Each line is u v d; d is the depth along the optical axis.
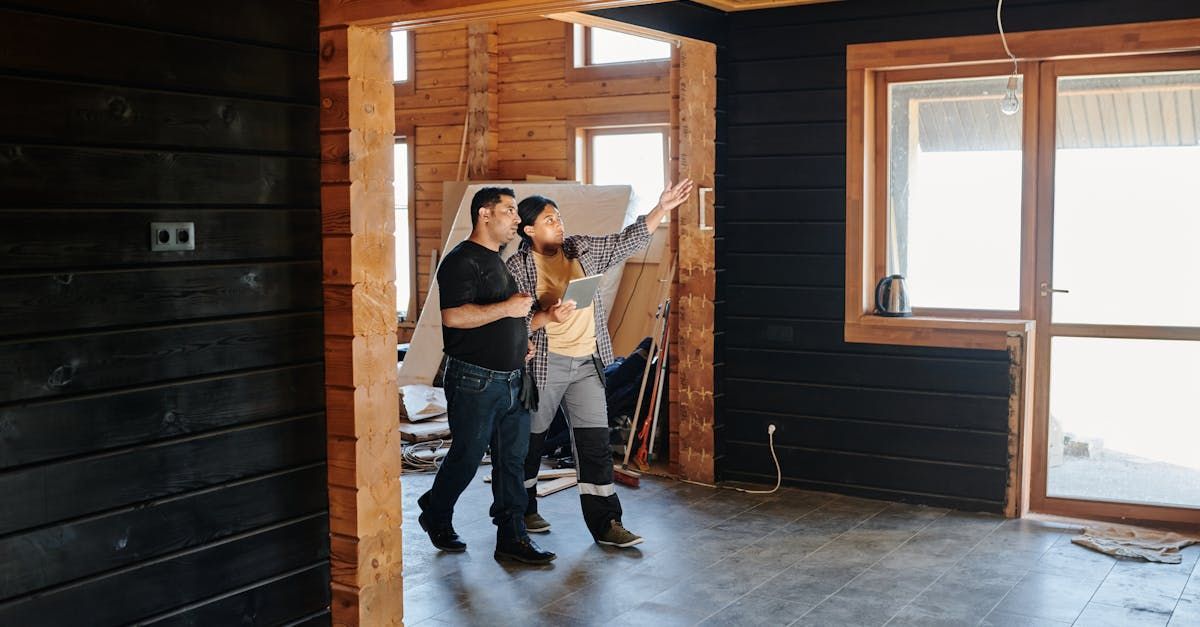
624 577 4.42
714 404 5.94
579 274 4.70
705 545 4.84
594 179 8.62
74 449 2.88
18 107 2.72
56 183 2.81
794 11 5.65
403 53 9.41
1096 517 5.24
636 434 6.30
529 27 8.69
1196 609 4.04
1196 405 5.02
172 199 3.09
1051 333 5.27
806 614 4.00
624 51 8.35
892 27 5.41
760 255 5.86
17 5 2.71
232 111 3.23
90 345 2.90
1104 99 5.08
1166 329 5.03
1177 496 5.10
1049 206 5.22
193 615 3.21
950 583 4.34
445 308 4.32
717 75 5.78
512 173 8.88
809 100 5.66
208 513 3.24
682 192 4.75
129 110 2.96
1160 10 4.84
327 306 3.52
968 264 5.46
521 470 4.60
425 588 4.30
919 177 5.55
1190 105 4.92
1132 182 5.06
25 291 2.75
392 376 3.64
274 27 3.33
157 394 3.08
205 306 3.19
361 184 3.47
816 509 5.45
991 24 5.19
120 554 3.01
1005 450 5.33
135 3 2.97
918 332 5.45
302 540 3.53
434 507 4.68
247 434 3.33
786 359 5.84
